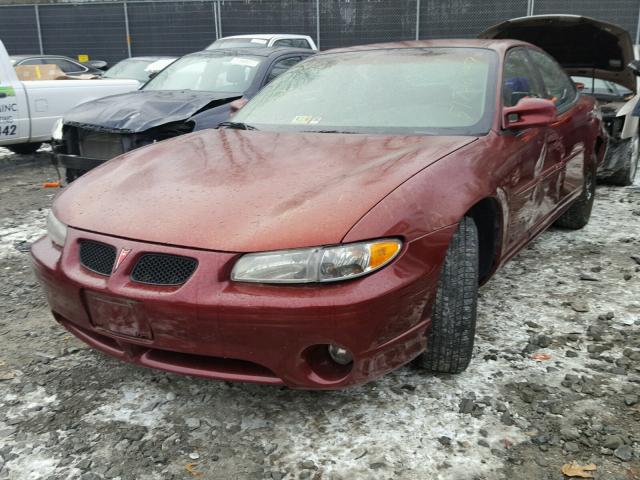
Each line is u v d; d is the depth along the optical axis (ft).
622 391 8.74
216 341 7.30
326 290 7.08
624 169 20.90
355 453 7.56
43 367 9.75
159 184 8.86
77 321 8.36
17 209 20.08
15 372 9.59
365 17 53.31
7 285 13.29
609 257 14.33
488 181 9.04
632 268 13.57
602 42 20.01
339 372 7.60
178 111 18.86
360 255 7.16
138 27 58.80
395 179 8.09
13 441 7.91
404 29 52.85
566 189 13.41
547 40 20.48
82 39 60.44
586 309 11.42
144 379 9.35
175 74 23.04
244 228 7.47
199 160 9.66
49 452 7.70
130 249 7.68
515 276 13.21
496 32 19.84
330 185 8.11
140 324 7.63
